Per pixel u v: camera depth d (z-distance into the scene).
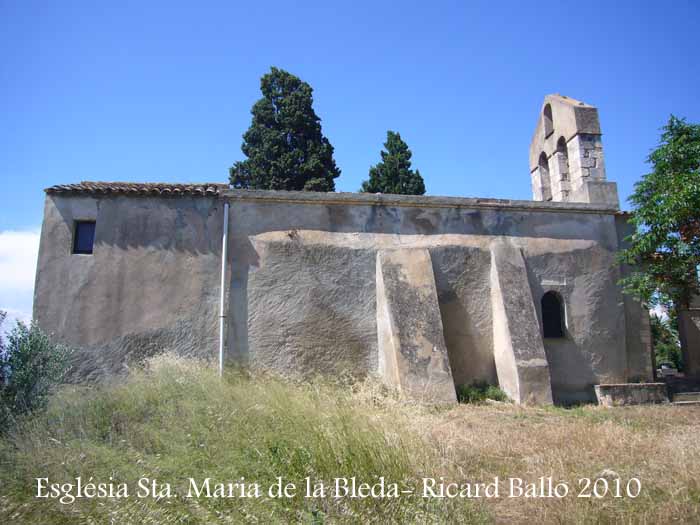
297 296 11.62
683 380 13.45
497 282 12.14
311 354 11.39
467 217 12.77
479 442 6.71
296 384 10.59
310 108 25.80
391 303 11.26
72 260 11.29
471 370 11.93
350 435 5.20
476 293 12.34
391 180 26.95
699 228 10.47
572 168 14.17
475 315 12.22
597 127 14.06
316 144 25.53
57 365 7.65
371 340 11.70
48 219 11.46
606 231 13.33
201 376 8.62
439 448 6.12
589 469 5.59
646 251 11.46
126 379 9.62
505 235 12.83
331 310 11.67
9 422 6.23
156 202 11.75
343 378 11.30
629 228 13.62
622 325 12.87
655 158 10.88
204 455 4.99
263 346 11.30
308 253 11.85
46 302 11.05
